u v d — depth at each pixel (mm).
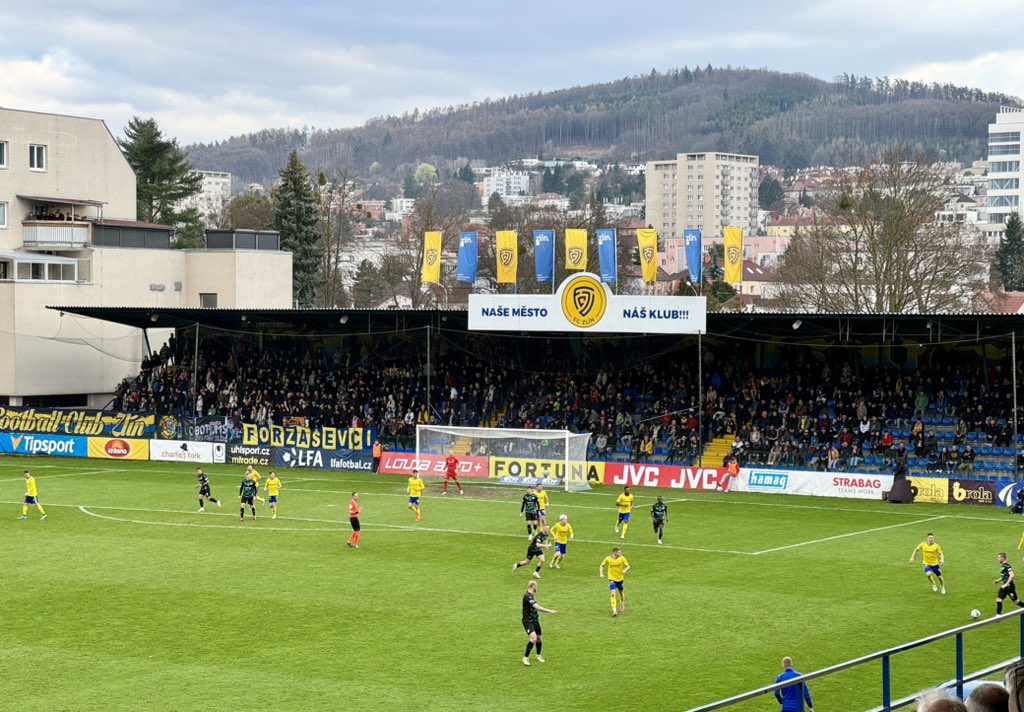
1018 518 59438
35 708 30016
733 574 45625
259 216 183750
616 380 82812
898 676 31266
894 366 78625
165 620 38688
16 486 69875
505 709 29781
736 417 76688
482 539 53469
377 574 45719
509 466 72500
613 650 35062
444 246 158625
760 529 56188
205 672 33031
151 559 48531
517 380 85312
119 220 103062
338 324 88125
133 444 83500
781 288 120812
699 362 71750
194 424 82438
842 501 65625
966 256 98625
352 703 30328
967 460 67312
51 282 93062
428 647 35469
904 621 38094
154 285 100312
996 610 39281
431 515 60281
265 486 70500
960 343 76938
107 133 102750
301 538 53500
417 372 88000
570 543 52500
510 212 168125
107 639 36406
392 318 81312
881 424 71938
